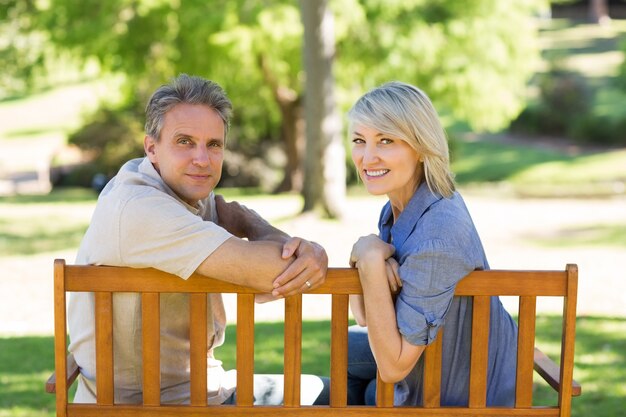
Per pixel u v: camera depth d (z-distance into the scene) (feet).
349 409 7.67
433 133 7.70
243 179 65.16
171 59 52.49
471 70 54.65
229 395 8.81
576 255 33.42
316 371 15.78
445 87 54.90
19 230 40.78
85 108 71.10
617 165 71.77
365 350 9.13
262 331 19.58
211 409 7.67
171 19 49.62
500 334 8.14
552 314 21.52
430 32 53.52
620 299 24.61
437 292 7.36
